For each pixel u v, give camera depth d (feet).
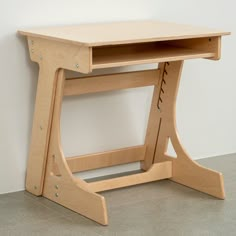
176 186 9.34
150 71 9.38
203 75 10.50
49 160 8.62
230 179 9.73
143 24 9.20
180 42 9.14
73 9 9.02
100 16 9.29
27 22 8.66
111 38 7.71
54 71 8.19
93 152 9.64
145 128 10.10
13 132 8.85
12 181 8.98
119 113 9.78
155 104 9.68
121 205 8.57
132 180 9.01
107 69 9.48
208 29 8.79
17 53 8.65
